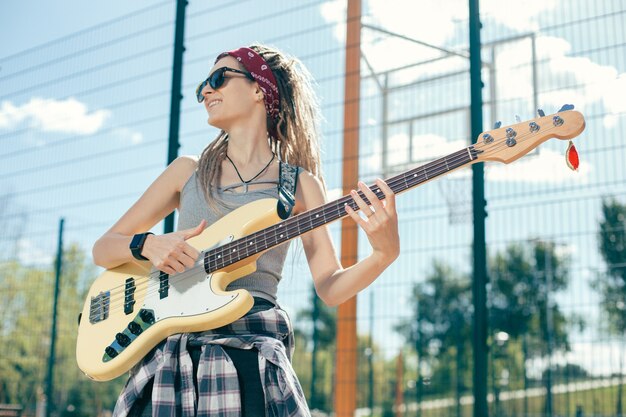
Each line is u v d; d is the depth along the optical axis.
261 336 2.10
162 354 2.12
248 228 2.20
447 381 18.77
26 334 6.31
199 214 2.32
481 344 3.48
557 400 8.07
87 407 8.93
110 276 2.34
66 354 8.02
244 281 2.24
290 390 2.02
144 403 2.13
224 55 2.43
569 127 2.07
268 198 2.26
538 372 9.15
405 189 2.13
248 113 2.38
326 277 2.28
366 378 10.57
